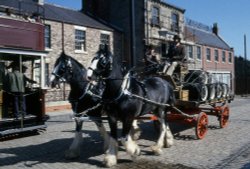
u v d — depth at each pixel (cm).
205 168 817
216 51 4706
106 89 846
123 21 3444
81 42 2939
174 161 880
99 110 961
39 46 1434
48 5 3059
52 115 2056
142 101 893
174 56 1231
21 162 895
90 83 923
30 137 1266
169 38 3531
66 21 2766
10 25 1312
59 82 943
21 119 1273
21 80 1279
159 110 1004
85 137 1215
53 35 2673
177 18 3803
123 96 838
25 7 2672
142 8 3331
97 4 3597
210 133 1276
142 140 1136
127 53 3397
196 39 4219
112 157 838
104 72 830
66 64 941
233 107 2486
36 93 1373
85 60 2941
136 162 871
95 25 3097
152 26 3388
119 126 1450
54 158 932
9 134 1292
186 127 1380
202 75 1290
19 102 1303
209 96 1296
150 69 1170
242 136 1215
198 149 1012
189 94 1248
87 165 856
